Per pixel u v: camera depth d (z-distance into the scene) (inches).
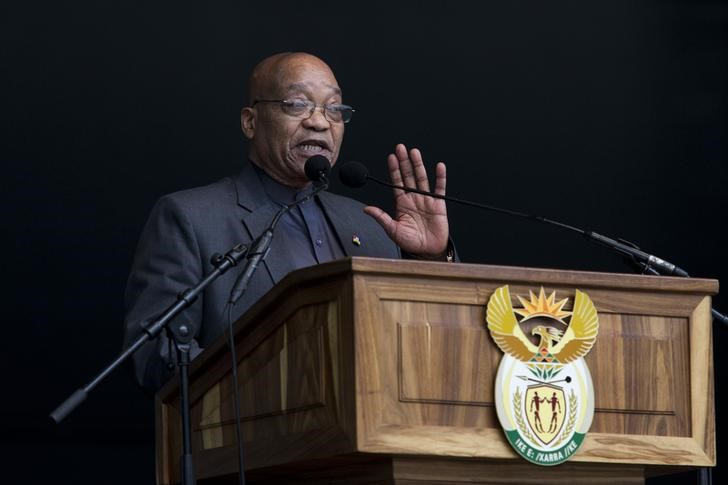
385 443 292.5
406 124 925.8
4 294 871.7
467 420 302.7
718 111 914.7
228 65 912.9
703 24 923.4
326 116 460.1
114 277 890.1
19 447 853.8
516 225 923.4
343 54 925.8
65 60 883.4
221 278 423.8
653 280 328.2
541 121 931.3
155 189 898.7
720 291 899.4
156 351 390.6
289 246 448.5
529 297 314.5
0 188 871.7
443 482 304.5
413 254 437.1
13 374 868.0
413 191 397.1
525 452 304.2
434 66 933.2
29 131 877.2
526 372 308.3
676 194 913.5
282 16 921.5
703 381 331.9
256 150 465.4
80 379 877.8
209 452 340.2
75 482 856.3
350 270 296.8
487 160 928.3
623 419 321.4
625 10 931.3
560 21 937.5
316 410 305.4
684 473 864.9
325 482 324.8
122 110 894.4
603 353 321.7
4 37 872.9
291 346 315.9
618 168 920.9
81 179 886.4
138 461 870.4
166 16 903.7
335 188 904.3
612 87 928.3
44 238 880.3
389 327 299.1
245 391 331.0
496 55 937.5
